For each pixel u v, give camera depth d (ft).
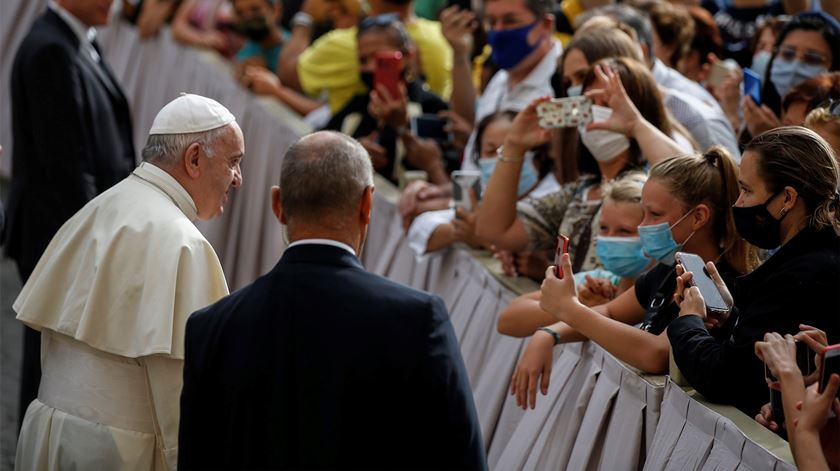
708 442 29.55
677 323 31.37
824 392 26.02
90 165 57.98
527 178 48.83
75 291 35.55
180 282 34.58
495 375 43.93
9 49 104.78
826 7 52.42
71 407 35.47
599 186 42.93
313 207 28.78
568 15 65.77
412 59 65.98
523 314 39.93
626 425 33.53
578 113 41.11
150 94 101.71
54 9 58.80
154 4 101.71
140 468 35.09
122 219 35.37
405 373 27.43
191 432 28.66
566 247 35.09
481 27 70.08
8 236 58.18
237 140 36.65
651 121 41.39
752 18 64.64
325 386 27.40
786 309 29.17
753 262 34.42
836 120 34.76
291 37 84.84
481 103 60.64
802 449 25.88
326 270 28.48
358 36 66.23
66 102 57.16
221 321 28.73
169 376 34.71
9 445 59.41
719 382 29.76
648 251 34.96
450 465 27.58
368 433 27.40
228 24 97.25
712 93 56.08
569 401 37.50
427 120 62.03
